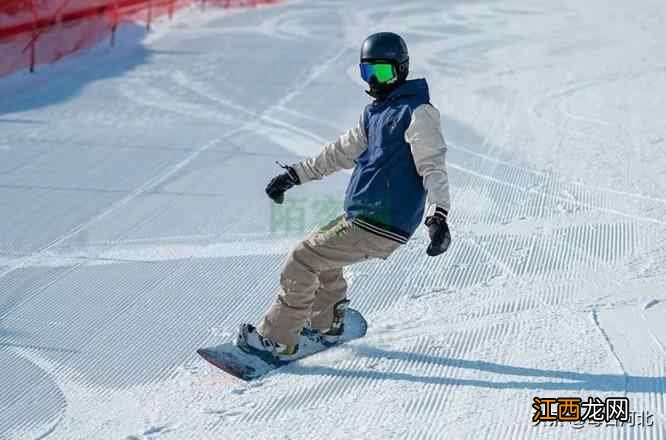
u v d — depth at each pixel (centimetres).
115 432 578
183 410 602
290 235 963
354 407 584
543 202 1055
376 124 608
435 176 579
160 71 1852
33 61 1809
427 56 2061
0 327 741
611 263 852
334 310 673
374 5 2888
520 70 1895
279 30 2408
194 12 2622
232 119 1476
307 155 1282
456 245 912
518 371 623
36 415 608
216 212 1033
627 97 1614
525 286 799
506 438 530
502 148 1295
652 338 670
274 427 564
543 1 2984
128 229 978
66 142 1316
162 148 1296
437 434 540
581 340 670
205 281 843
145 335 731
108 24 2200
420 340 686
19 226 979
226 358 645
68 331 738
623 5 2892
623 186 1109
